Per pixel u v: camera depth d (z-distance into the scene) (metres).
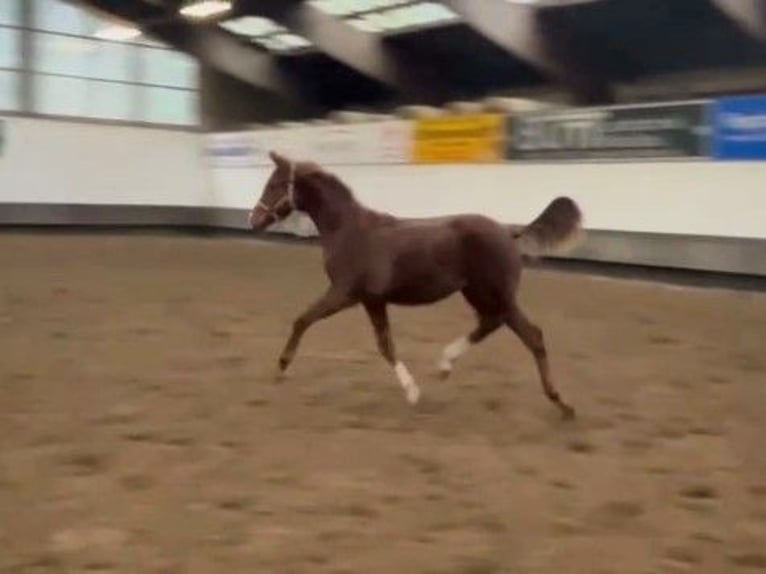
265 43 24.78
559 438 5.66
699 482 4.79
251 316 10.27
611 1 18.33
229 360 7.86
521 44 19.69
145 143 23.45
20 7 21.72
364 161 20.03
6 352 7.98
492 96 23.20
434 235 5.89
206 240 22.36
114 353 8.05
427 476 4.88
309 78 26.02
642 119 14.93
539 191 16.58
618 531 4.14
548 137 16.39
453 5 18.89
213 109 24.88
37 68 22.02
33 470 4.85
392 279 5.89
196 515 4.23
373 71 22.92
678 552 3.86
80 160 22.50
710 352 8.55
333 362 7.86
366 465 5.05
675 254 14.47
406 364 7.84
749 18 16.42
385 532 4.06
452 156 18.17
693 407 6.48
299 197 6.06
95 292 11.91
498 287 5.93
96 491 4.54
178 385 6.89
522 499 4.54
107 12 22.84
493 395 6.75
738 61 18.78
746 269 13.55
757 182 13.43
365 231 5.98
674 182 14.52
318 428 5.80
